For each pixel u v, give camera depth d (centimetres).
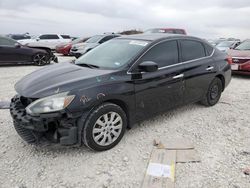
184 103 473
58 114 309
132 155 344
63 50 1830
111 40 481
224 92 690
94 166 318
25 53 1190
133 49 407
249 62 873
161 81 410
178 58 450
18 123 331
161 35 459
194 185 283
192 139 394
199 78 488
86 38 1877
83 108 321
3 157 332
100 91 334
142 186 278
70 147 362
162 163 320
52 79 347
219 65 538
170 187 276
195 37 506
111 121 353
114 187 280
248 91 706
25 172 303
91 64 409
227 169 313
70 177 296
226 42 1600
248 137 404
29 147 359
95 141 339
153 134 409
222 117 490
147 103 399
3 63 1143
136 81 374
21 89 345
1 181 285
